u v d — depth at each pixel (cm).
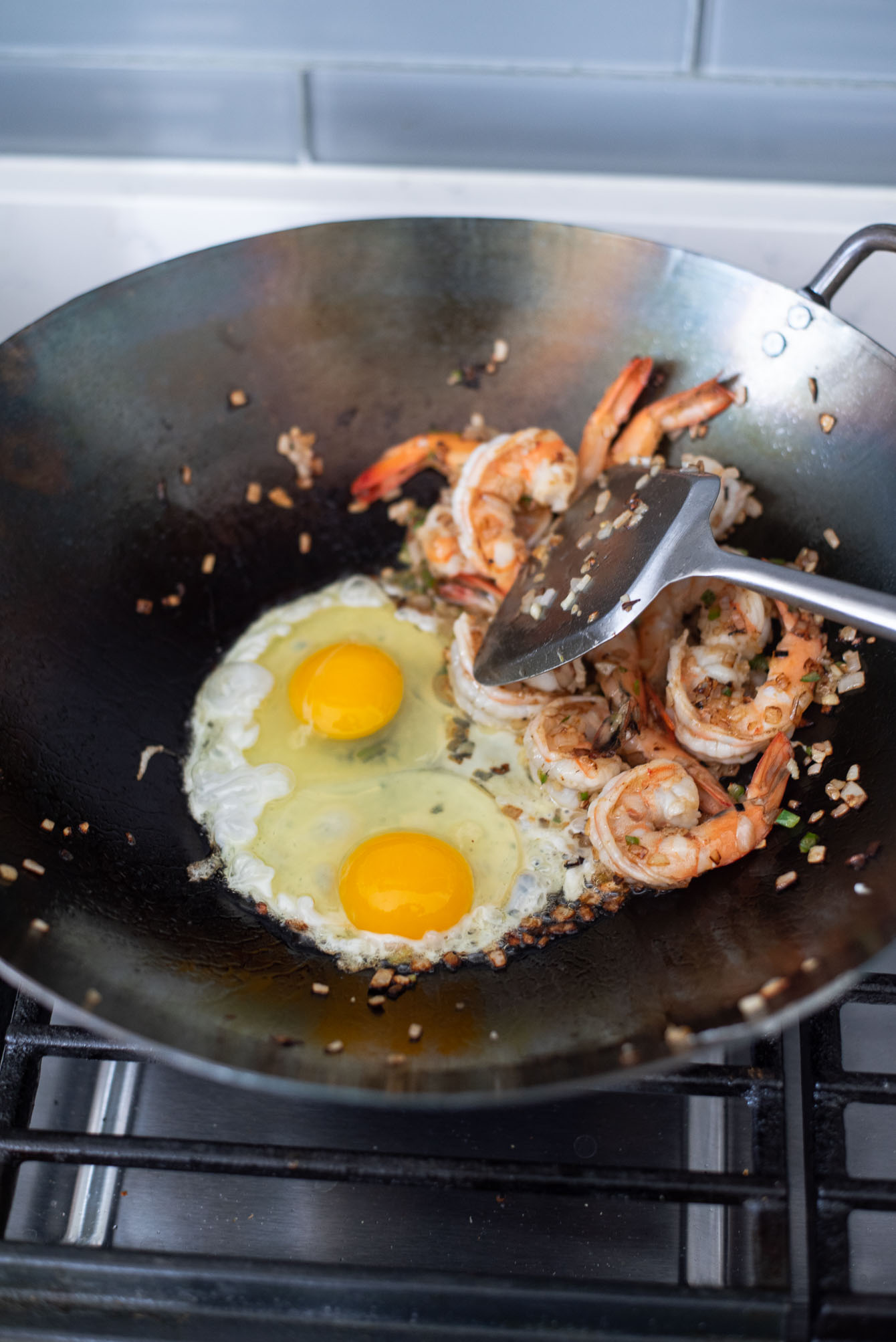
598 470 59
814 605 49
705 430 59
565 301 60
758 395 57
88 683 56
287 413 61
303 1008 49
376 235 59
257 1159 46
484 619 61
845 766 52
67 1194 50
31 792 51
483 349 61
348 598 62
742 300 57
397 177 69
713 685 55
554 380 61
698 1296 45
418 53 65
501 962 52
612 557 54
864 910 47
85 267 69
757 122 67
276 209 68
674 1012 46
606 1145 50
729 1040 43
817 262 67
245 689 59
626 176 69
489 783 57
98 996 45
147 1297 45
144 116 67
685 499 52
